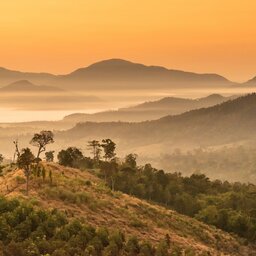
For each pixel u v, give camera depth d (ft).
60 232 423.64
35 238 407.85
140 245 458.50
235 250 631.15
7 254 379.35
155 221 592.60
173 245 520.42
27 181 527.81
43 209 467.52
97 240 428.56
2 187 542.16
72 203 532.73
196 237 607.78
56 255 386.11
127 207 593.83
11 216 428.15
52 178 586.04
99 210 545.03
